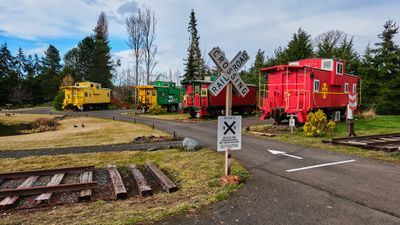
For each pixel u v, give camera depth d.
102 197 6.43
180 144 12.35
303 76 16.61
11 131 20.42
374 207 4.92
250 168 7.86
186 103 26.23
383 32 28.86
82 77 65.12
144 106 35.97
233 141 6.69
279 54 37.59
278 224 4.32
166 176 7.40
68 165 9.10
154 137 14.31
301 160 8.69
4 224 4.62
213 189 6.12
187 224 4.35
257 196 5.56
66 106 42.59
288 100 17.20
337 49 34.12
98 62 64.06
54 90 68.00
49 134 16.41
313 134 13.38
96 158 9.98
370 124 18.19
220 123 6.49
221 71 6.45
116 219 4.59
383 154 9.15
